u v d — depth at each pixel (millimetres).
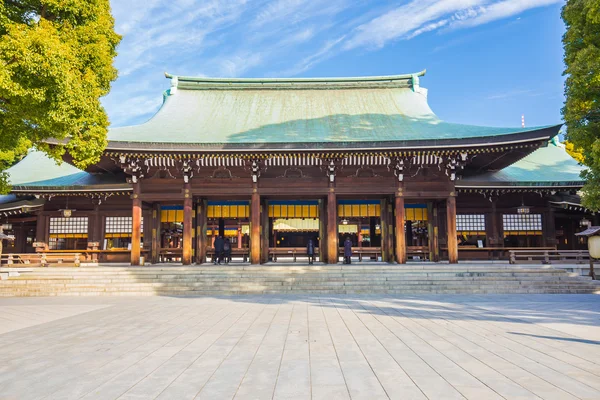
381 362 8641
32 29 12391
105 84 15805
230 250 29016
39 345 10445
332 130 28438
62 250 28891
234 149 24812
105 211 30641
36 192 28766
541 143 24094
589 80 19422
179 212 30250
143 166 27125
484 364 8461
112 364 8664
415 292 21906
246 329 12273
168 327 12719
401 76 36688
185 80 36688
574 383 7258
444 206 31484
